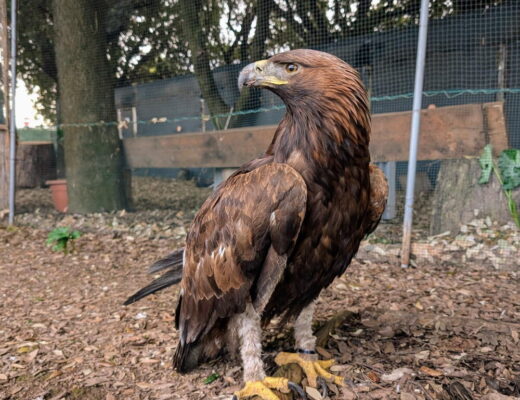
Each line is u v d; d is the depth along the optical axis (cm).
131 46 859
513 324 298
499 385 228
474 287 393
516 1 654
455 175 514
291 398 220
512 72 677
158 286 261
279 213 190
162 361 273
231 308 214
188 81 953
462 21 691
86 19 769
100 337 310
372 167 238
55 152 1032
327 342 283
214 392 234
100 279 457
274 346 285
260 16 780
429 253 468
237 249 201
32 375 257
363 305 358
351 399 218
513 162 482
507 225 487
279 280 207
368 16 738
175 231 651
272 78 202
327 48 786
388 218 597
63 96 786
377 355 263
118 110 1011
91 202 788
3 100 734
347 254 229
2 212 740
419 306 352
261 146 657
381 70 750
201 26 825
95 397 236
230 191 206
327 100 194
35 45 865
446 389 224
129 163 820
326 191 199
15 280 454
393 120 532
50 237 529
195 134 727
